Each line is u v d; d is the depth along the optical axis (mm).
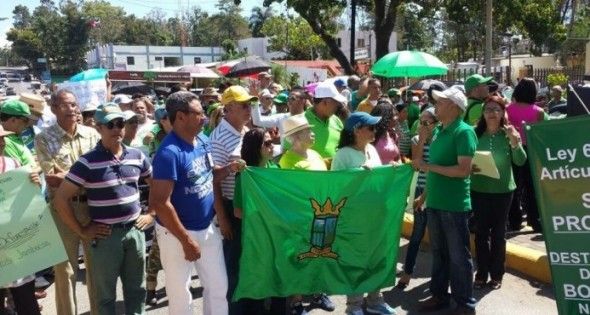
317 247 4445
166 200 3871
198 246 4023
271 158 5012
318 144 5949
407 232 7332
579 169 3146
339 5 25906
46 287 6172
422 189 5820
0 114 4984
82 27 95750
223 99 4754
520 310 5051
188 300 4176
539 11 26391
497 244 5449
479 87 6133
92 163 4180
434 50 66250
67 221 4180
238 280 4363
